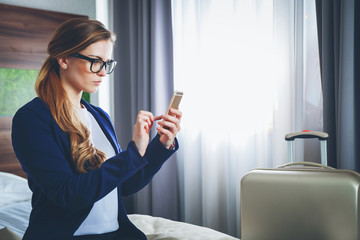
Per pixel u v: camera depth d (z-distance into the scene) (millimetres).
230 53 2850
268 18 2664
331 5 2168
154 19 3297
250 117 2736
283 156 2475
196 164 3139
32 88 3248
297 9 2354
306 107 2383
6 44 3137
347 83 2059
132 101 3512
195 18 3150
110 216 1127
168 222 1797
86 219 1070
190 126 3125
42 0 3363
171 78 3287
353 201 1255
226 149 2912
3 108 3129
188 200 3113
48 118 990
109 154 1172
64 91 1028
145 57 3381
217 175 2930
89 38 1005
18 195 2434
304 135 1768
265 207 1393
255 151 2684
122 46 3652
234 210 2891
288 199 1351
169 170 3254
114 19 3654
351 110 2055
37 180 927
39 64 3285
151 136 3287
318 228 1299
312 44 2375
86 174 924
